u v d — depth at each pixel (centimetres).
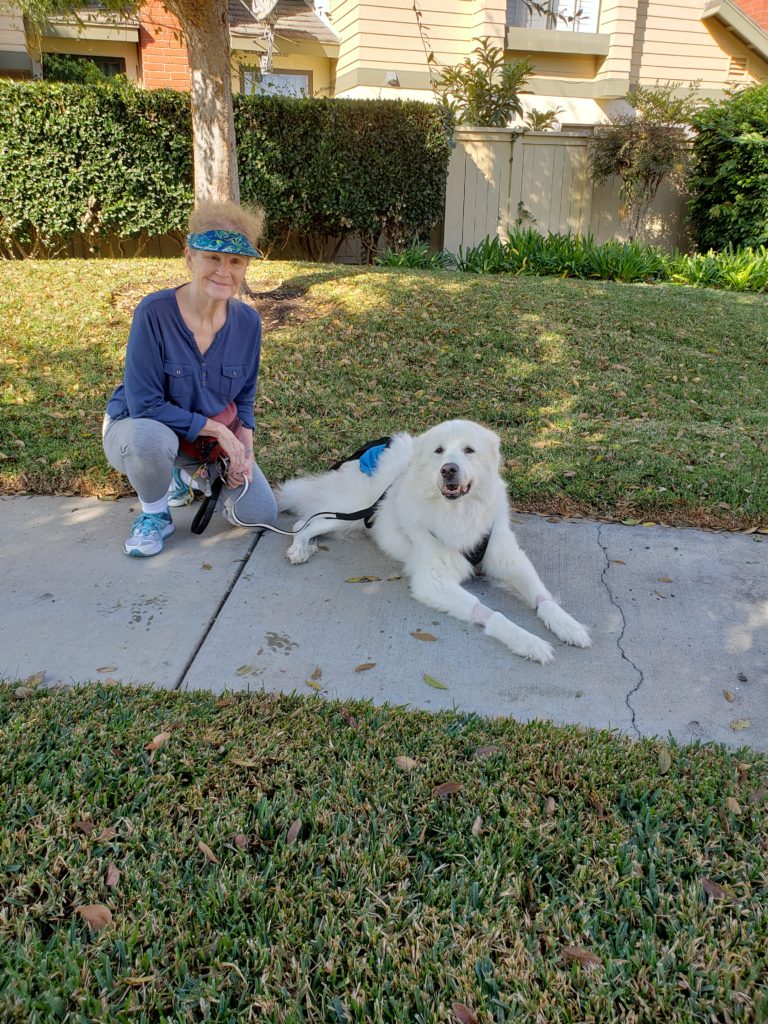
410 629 332
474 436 355
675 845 218
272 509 417
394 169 1030
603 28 1372
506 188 1192
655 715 279
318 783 236
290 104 964
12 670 290
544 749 254
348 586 366
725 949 186
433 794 234
